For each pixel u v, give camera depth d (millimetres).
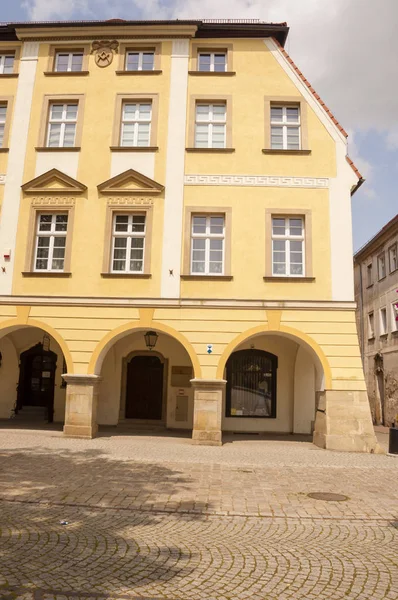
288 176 16203
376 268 31062
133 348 18906
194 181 16203
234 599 4332
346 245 15711
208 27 17203
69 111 17359
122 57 17406
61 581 4590
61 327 15438
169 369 18766
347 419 14430
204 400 14625
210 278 15508
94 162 16516
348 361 14820
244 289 15453
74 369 15172
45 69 17484
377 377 30422
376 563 5332
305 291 15422
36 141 16859
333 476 10438
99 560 5207
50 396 19219
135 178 16219
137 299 15391
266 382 18641
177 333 15172
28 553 5328
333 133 16516
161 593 4422
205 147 16734
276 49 17328
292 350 18594
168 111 16812
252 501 8070
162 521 6922
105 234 15922
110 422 18656
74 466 10539
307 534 6445
